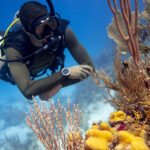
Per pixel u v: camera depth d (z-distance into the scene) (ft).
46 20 6.84
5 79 9.69
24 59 7.68
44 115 3.84
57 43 7.69
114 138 3.44
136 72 3.97
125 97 3.95
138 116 3.66
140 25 5.31
